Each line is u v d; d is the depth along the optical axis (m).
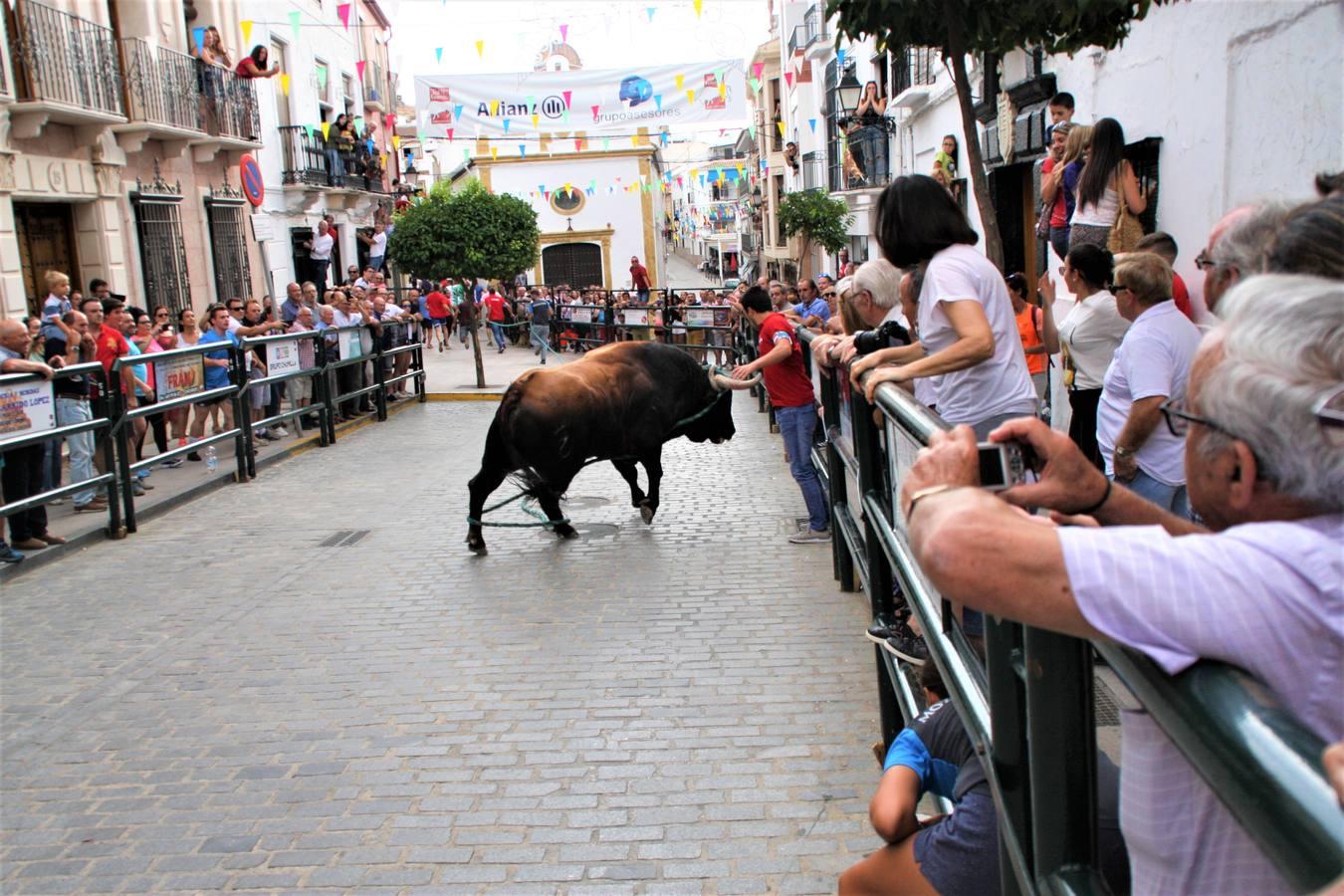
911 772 2.62
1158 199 6.41
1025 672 1.64
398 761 4.47
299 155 21.27
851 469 4.77
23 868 3.76
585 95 22.05
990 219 5.11
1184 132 6.00
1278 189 4.96
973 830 2.28
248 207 18.64
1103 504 1.69
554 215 42.72
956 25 4.68
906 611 4.05
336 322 14.10
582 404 7.41
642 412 7.93
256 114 18.44
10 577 7.40
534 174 42.50
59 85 12.52
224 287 17.42
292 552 7.95
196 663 5.71
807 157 29.83
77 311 9.47
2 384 7.33
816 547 7.45
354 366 14.42
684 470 10.68
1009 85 9.49
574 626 6.04
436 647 5.81
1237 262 2.80
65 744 4.77
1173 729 1.10
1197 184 5.86
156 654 5.87
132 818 4.08
